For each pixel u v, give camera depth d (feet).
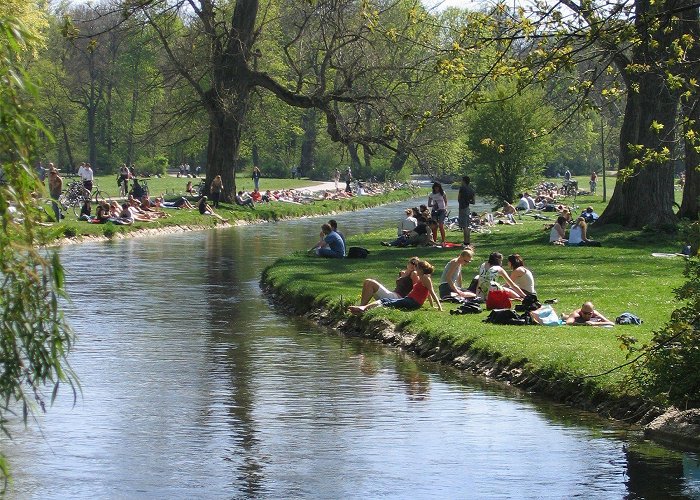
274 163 383.24
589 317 66.08
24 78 20.74
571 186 261.44
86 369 59.36
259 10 226.17
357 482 38.19
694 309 44.01
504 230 147.64
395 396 53.26
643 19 44.68
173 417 48.26
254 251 135.95
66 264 116.98
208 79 212.64
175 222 173.17
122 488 36.96
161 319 78.18
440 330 65.72
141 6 99.96
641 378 48.75
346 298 79.25
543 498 36.37
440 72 51.90
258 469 39.75
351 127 163.22
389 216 225.97
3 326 21.22
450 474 39.29
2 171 20.63
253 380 56.90
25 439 44.04
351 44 158.20
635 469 40.09
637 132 126.41
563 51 46.65
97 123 374.84
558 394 52.70
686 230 43.88
